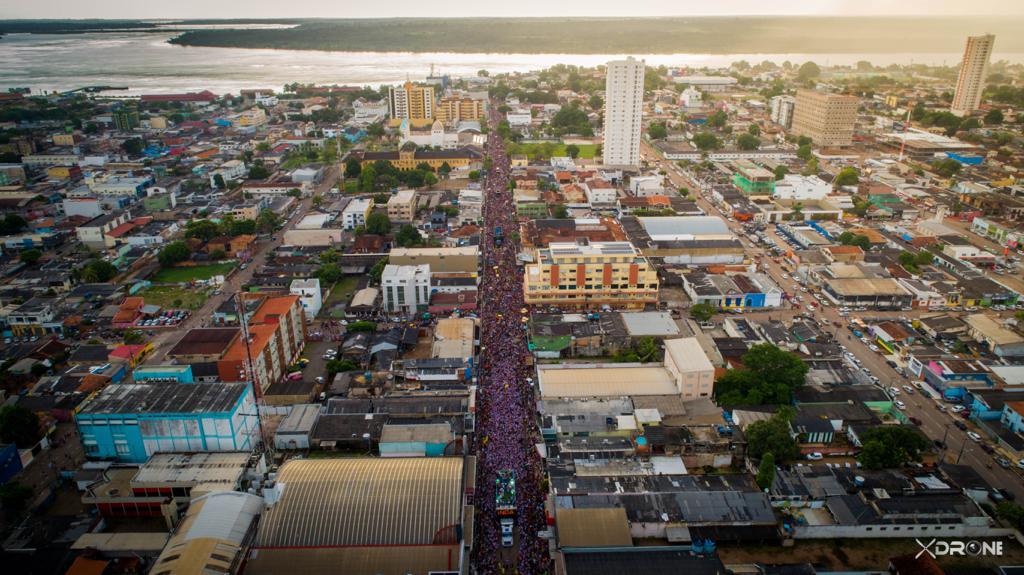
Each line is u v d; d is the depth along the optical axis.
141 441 160.50
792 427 169.12
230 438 160.75
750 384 185.62
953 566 127.12
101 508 145.50
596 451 160.25
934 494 145.50
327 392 192.00
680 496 142.88
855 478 150.00
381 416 173.00
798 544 137.00
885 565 131.62
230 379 183.50
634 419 171.75
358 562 122.31
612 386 187.12
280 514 129.00
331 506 130.38
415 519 128.50
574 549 127.75
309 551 123.50
